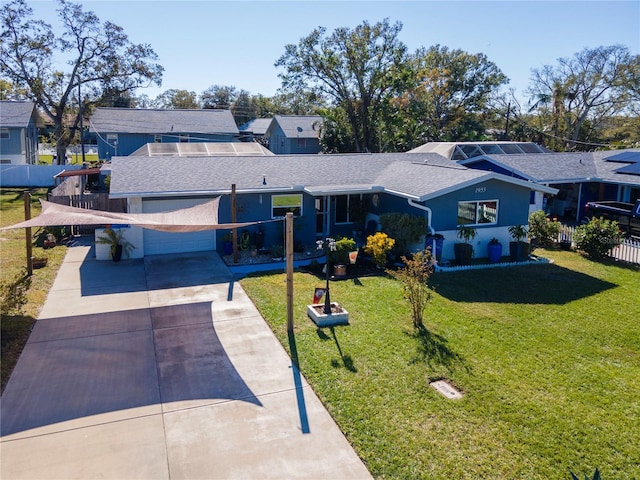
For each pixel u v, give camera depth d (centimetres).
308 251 1992
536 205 2630
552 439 778
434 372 988
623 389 941
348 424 809
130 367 998
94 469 696
